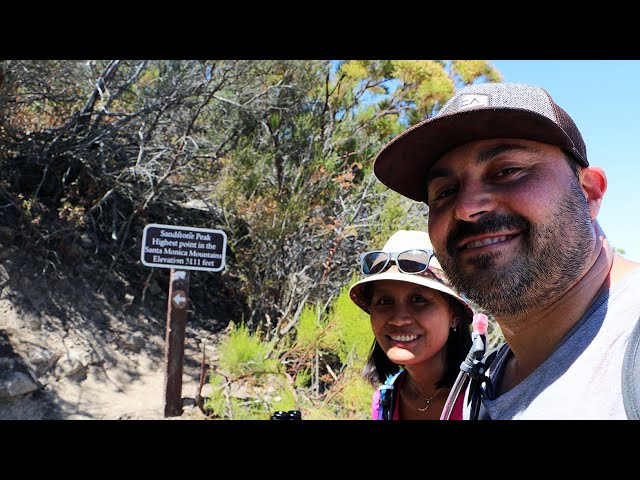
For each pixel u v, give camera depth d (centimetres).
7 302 496
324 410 403
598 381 74
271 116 667
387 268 185
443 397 177
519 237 88
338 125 656
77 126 596
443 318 177
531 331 92
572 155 89
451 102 97
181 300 452
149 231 452
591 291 86
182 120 662
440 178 99
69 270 561
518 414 84
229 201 604
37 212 570
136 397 464
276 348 511
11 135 567
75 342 498
